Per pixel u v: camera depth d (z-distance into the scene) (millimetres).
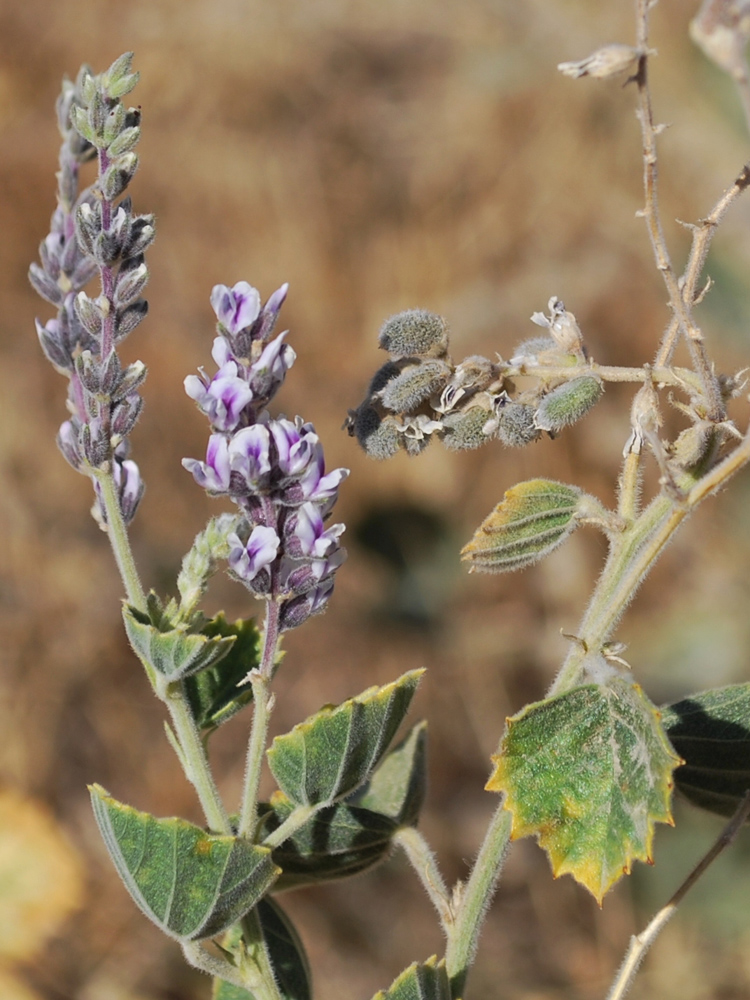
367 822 1855
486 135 8312
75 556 6609
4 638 6148
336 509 7027
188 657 1518
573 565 6621
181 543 7008
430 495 6961
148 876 1485
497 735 6426
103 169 1597
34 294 7539
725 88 7684
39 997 4953
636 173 7852
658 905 5598
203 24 8828
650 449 1640
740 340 6812
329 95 8883
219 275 8070
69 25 8719
